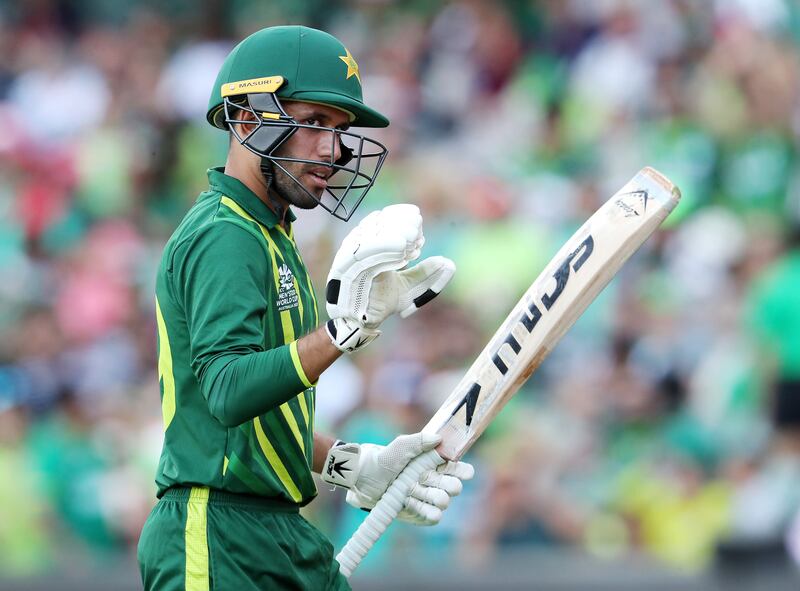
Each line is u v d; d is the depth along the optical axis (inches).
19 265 1233.4
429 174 1160.2
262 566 391.2
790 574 743.7
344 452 430.6
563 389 959.6
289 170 397.7
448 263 389.1
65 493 940.6
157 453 952.9
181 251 388.8
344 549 423.2
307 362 365.4
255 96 397.1
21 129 1352.1
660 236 1058.7
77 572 809.5
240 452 390.0
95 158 1305.4
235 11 1481.3
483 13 1341.0
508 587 775.1
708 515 870.4
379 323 378.9
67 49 1454.2
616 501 887.7
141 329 1165.7
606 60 1227.9
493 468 868.6
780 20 1223.5
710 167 1125.1
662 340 983.6
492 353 418.6
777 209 1095.0
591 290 415.5
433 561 808.3
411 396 928.9
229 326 371.6
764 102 1153.4
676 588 756.0
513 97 1275.8
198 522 390.9
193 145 1333.7
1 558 873.5
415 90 1289.4
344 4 1438.2
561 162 1184.2
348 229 1087.6
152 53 1414.9
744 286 1008.2
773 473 776.9
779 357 899.4
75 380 1089.4
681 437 921.5
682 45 1222.3
